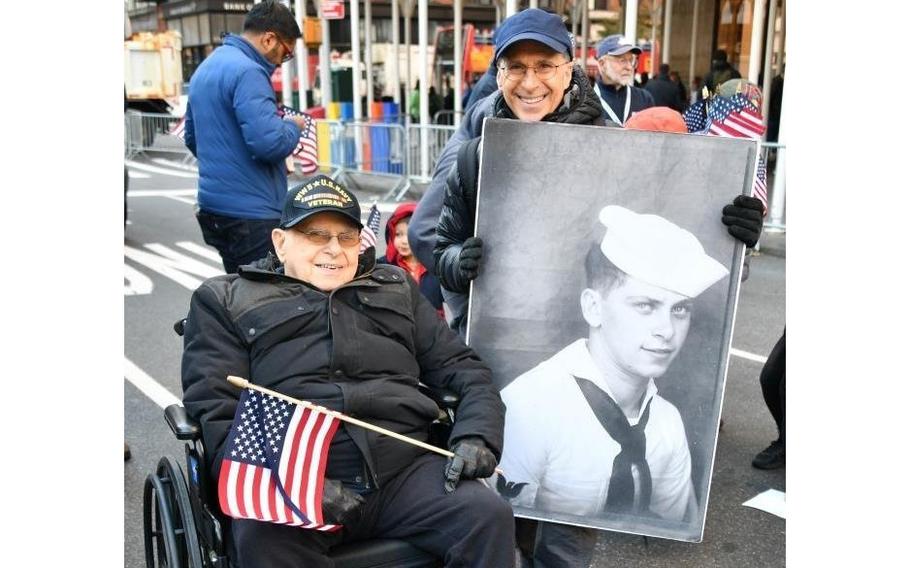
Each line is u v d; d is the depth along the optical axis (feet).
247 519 7.12
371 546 7.46
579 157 8.05
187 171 53.31
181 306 22.56
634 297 8.15
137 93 75.46
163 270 26.73
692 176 8.04
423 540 7.49
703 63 61.72
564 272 8.18
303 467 7.11
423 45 43.21
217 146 14.42
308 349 7.65
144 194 43.27
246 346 7.72
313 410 7.30
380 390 7.69
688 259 8.11
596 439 8.27
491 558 7.26
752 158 7.98
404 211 13.46
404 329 8.10
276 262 8.34
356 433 7.46
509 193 8.12
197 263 27.73
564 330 8.23
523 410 8.32
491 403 7.97
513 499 8.39
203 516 7.59
